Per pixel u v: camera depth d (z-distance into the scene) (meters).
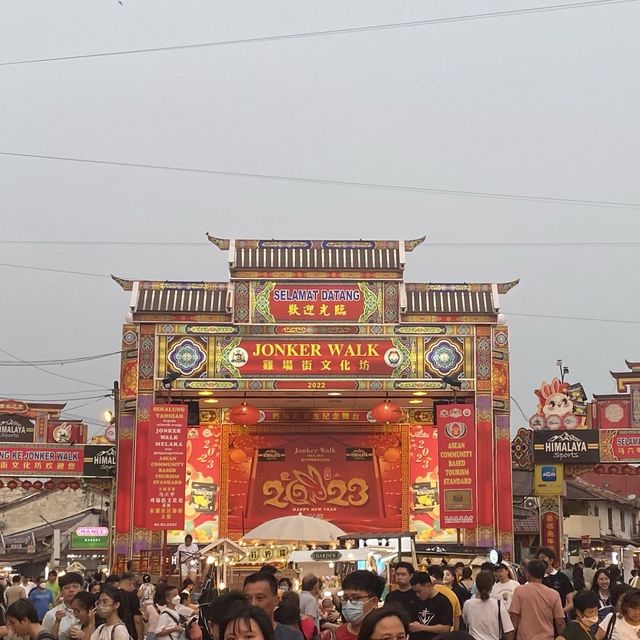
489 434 40.81
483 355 41.38
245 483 43.53
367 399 42.75
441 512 39.59
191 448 43.69
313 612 18.48
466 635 6.66
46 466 45.50
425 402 43.31
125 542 40.12
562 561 42.81
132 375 41.16
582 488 59.50
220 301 41.72
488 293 42.03
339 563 25.98
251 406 40.25
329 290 41.50
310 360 40.97
